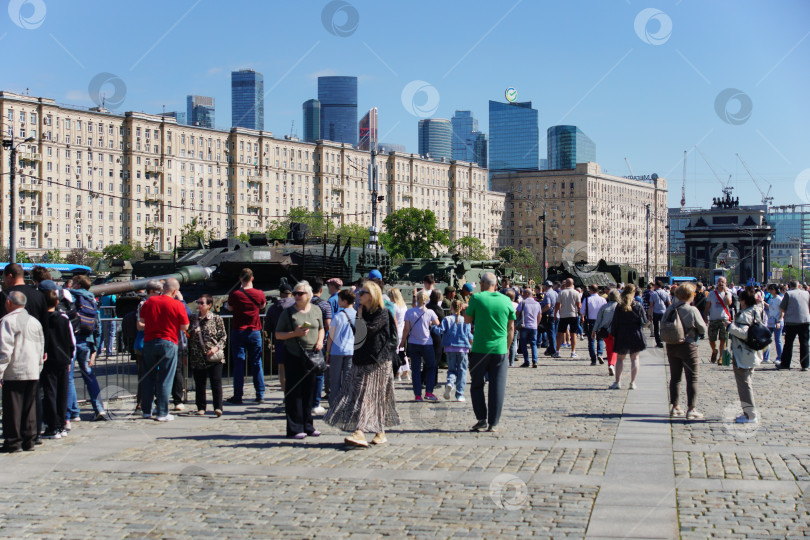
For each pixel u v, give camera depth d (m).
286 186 137.38
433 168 158.50
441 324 16.52
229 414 14.84
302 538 7.56
